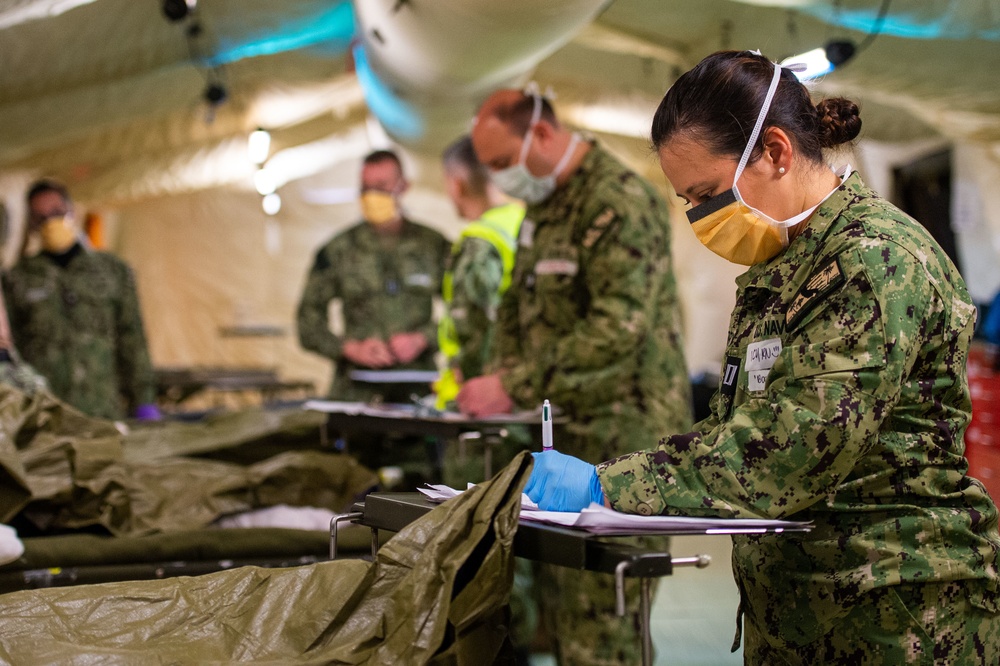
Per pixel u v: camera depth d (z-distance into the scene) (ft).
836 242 4.37
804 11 14.88
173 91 20.65
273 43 20.03
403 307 15.21
